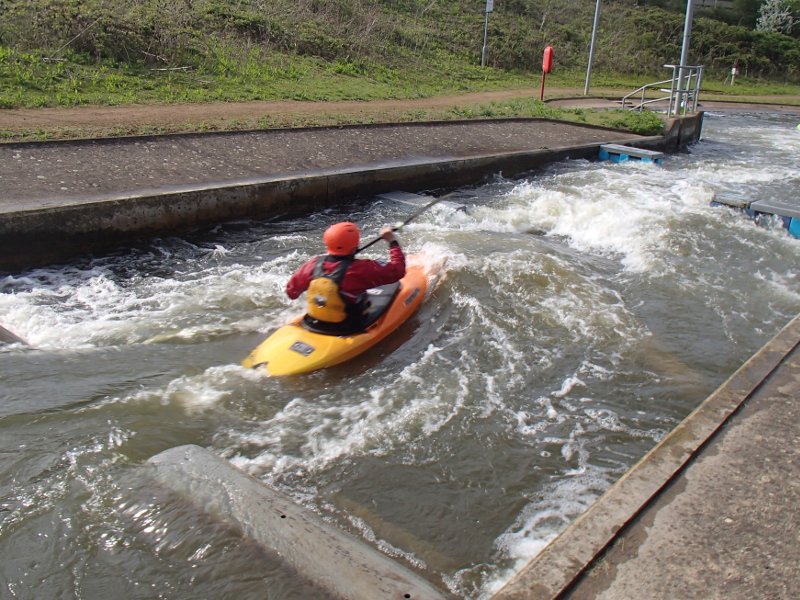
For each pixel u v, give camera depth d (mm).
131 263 8289
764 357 4680
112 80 15375
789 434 3826
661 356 6172
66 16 16781
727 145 18688
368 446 4742
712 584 2814
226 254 8656
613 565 2918
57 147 10062
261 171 10555
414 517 4074
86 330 6402
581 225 10055
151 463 4328
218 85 16969
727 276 8242
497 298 7188
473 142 14016
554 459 4672
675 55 35688
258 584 3252
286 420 5012
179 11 20000
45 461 4359
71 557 3531
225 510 3773
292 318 6797
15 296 7156
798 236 9984
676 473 3496
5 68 14328
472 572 3650
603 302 7266
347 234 5680
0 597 3297
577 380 5727
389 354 6035
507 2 34594
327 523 3750
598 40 34688
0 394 5141
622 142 15797
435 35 28094
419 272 7332
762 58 37625
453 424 5027
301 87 18438
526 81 26859
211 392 5324
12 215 7707
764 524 3146
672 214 10422
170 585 3314
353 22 25500
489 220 10188
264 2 23750
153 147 10711
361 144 12633
